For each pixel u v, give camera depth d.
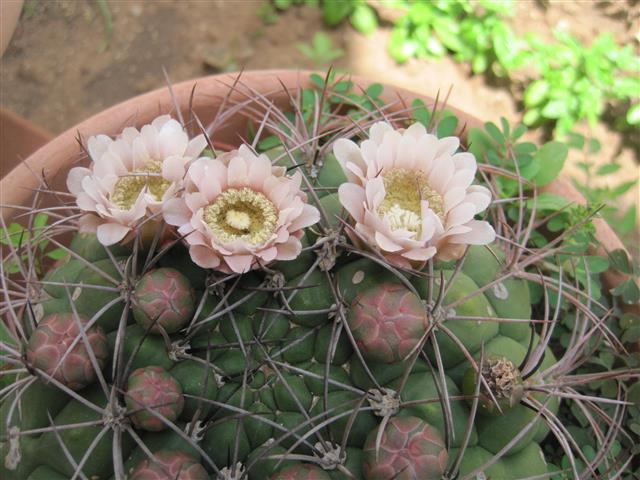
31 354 0.12
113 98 0.34
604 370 0.19
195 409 0.12
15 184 0.19
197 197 0.12
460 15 0.34
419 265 0.13
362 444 0.12
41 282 0.13
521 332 0.15
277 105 0.22
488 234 0.12
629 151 0.32
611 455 0.17
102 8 0.36
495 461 0.13
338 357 0.13
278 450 0.12
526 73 0.34
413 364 0.12
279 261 0.13
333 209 0.14
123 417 0.12
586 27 0.35
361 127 0.17
